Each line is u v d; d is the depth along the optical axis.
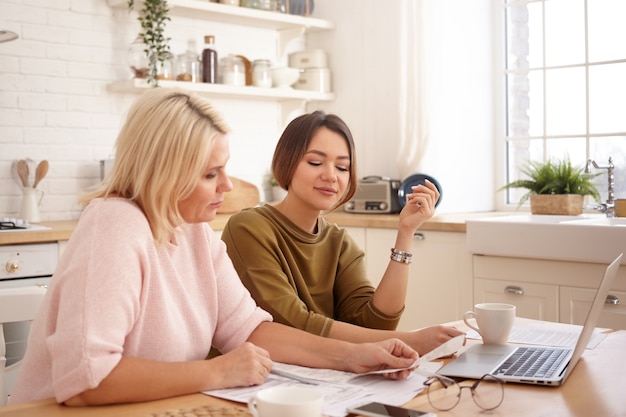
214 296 1.52
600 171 3.96
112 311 1.23
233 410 1.13
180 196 1.35
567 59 4.11
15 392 1.34
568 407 1.18
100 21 3.91
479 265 3.32
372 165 4.52
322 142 1.92
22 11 3.68
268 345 1.54
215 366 1.30
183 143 1.32
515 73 4.34
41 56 3.74
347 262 2.04
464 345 1.65
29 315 1.54
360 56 4.55
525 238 3.10
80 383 1.18
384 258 3.73
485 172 4.41
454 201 4.23
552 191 3.60
